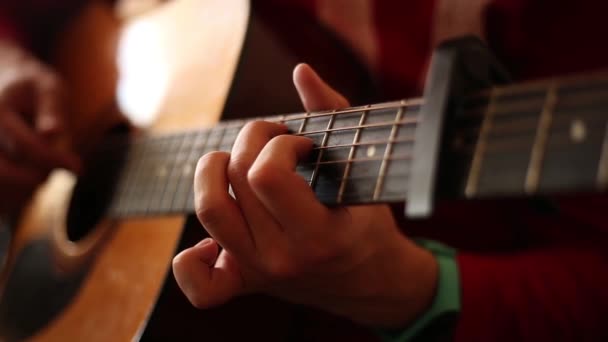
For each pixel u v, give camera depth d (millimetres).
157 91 674
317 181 398
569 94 330
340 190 389
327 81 627
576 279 520
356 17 655
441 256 542
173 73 667
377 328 527
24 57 908
